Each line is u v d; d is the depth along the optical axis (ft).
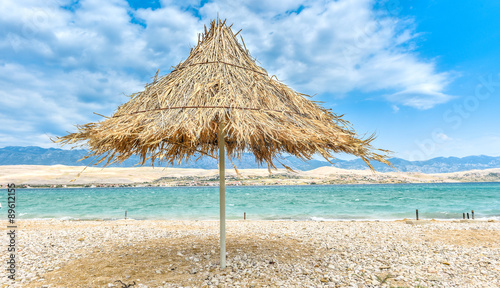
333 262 17.26
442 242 23.56
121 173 476.95
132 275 14.83
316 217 66.13
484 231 28.12
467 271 15.57
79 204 110.01
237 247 21.49
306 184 473.26
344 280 13.99
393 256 18.92
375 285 13.37
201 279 14.03
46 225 41.52
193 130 10.91
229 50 15.65
